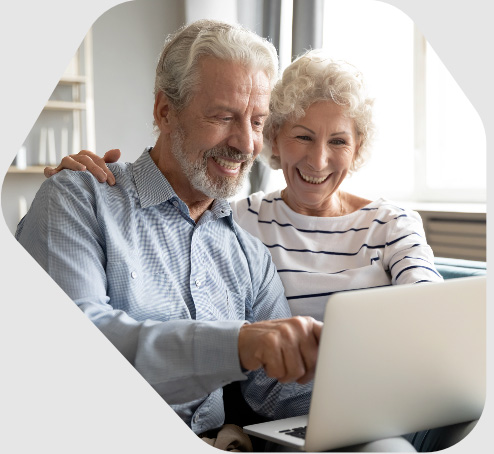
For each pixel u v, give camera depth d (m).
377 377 0.97
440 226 2.96
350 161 1.67
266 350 1.02
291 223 1.69
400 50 3.48
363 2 3.45
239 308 1.50
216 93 1.38
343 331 0.92
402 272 1.54
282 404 1.46
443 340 1.01
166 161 1.47
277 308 1.55
